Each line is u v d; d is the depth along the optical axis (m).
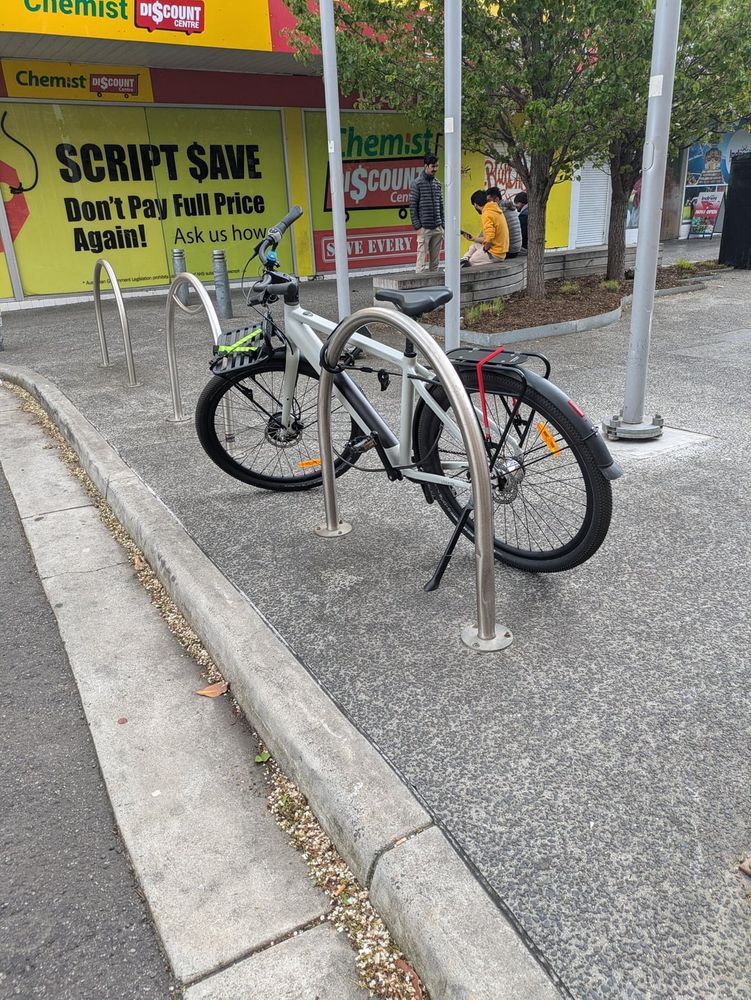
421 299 2.63
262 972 1.60
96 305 7.01
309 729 2.11
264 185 13.20
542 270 9.02
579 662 2.37
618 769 1.93
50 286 11.85
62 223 11.68
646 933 1.51
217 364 3.48
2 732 2.43
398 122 14.27
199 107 12.22
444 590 2.86
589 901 1.58
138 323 9.67
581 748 2.01
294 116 13.12
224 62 11.37
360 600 2.82
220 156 12.66
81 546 3.73
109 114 11.58
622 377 5.93
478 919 1.54
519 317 8.13
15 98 10.84
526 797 1.86
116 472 4.27
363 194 14.32
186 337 8.55
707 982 1.42
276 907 1.75
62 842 1.99
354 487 3.94
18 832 2.03
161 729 2.38
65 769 2.26
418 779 1.93
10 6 8.53
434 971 1.49
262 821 2.00
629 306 9.34
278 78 12.71
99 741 2.34
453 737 2.08
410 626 2.63
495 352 2.75
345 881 1.80
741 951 1.47
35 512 4.18
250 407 4.58
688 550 3.04
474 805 1.84
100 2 8.90
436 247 10.65
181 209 12.55
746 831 1.74
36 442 5.45
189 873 1.86
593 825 1.77
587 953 1.48
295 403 3.92
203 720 2.42
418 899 1.59
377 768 1.95
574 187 17.17
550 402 2.59
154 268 12.58
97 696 2.56
